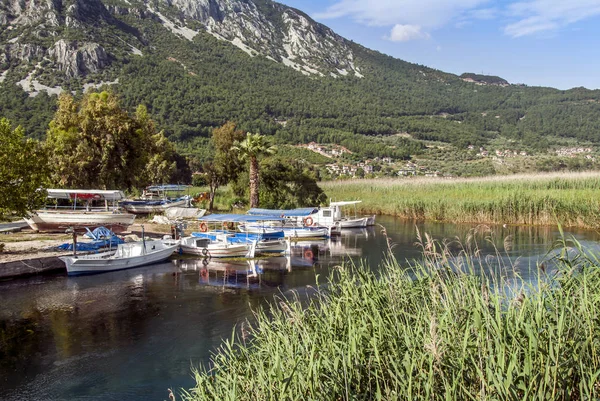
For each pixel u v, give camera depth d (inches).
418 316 288.8
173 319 657.6
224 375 334.0
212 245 1144.2
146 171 2532.0
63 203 1590.8
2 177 922.1
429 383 217.2
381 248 1238.3
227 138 2107.5
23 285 855.1
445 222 1795.0
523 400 194.7
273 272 964.6
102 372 493.7
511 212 1659.7
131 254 1053.2
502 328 233.5
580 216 1485.0
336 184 2923.2
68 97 1780.3
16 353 547.5
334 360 263.4
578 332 234.8
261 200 1937.7
